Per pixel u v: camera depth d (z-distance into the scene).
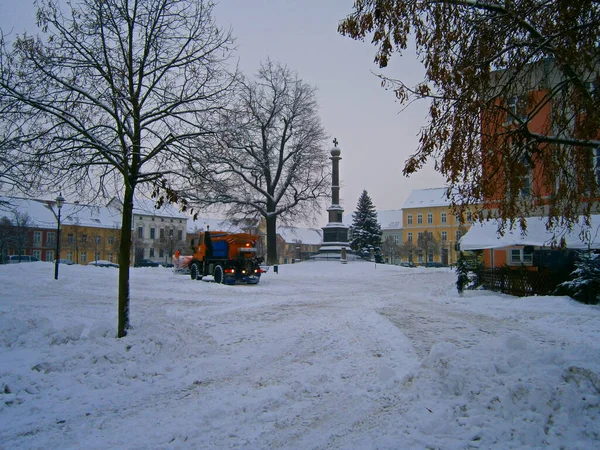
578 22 6.74
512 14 6.63
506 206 7.99
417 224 91.25
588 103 6.55
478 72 7.07
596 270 16.48
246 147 15.05
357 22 7.27
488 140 7.36
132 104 9.11
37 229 60.47
